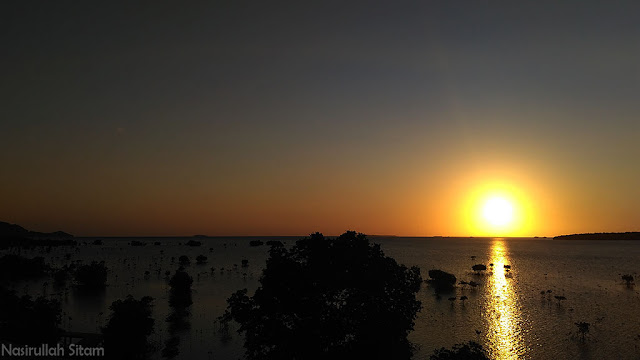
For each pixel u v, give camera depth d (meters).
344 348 50.22
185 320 91.75
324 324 49.81
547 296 121.75
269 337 50.28
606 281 155.38
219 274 175.00
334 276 53.00
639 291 131.12
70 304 109.62
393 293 54.59
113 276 166.88
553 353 69.81
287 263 52.72
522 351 70.94
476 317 95.12
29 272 162.62
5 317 66.88
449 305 109.00
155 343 74.50
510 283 151.62
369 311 51.53
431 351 70.31
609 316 95.50
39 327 66.12
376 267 54.25
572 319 92.69
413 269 62.44
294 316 51.75
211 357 67.75
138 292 128.88
